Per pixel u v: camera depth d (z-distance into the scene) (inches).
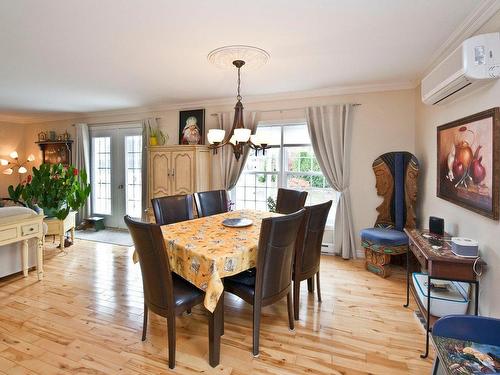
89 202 230.8
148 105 193.8
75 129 232.1
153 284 72.1
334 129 149.9
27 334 85.0
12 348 78.5
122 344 80.5
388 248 123.0
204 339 83.3
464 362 48.7
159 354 76.4
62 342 81.2
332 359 74.5
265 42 93.0
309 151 164.6
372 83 141.1
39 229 125.6
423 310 81.9
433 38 90.7
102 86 146.3
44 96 168.6
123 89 152.2
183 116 189.0
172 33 86.8
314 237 96.2
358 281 122.6
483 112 72.8
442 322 55.0
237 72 123.1
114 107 201.3
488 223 73.2
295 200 124.7
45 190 165.5
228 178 175.0
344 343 81.1
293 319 90.3
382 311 98.1
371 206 149.4
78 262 147.4
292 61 110.3
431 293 83.4
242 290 78.4
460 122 86.0
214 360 71.4
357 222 152.3
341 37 89.7
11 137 246.4
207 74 126.5
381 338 83.3
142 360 74.0
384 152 145.6
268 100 165.5
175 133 194.2
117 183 224.4
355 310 98.9
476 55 67.1
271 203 160.6
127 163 219.3
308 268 97.3
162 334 85.4
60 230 165.5
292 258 83.3
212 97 170.4
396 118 143.2
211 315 71.0
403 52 102.0
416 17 77.8
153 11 74.3
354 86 145.3
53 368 70.9
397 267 138.1
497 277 68.8
